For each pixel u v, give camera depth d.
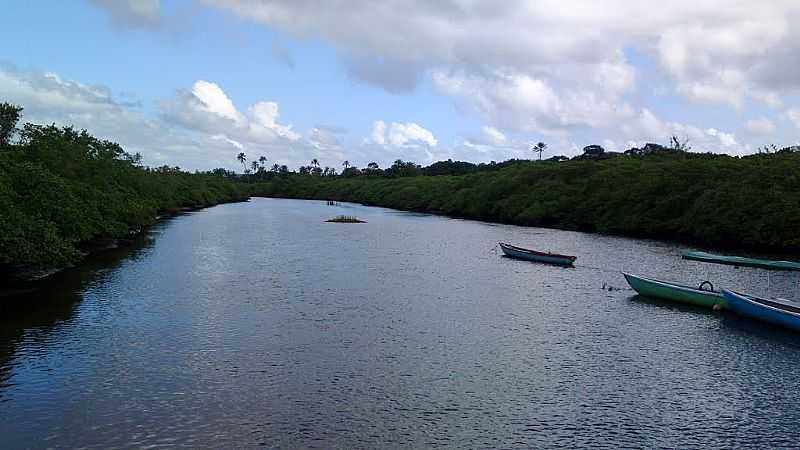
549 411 21.03
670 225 82.56
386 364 25.52
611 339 30.11
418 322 32.66
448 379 23.92
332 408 20.81
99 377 23.09
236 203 179.88
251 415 20.06
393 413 20.53
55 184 44.03
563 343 29.27
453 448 18.14
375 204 185.50
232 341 28.23
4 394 21.28
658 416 20.78
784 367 26.03
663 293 39.12
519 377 24.33
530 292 41.81
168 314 32.91
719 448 18.56
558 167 125.62
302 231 86.31
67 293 37.50
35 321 30.69
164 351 26.42
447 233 89.06
